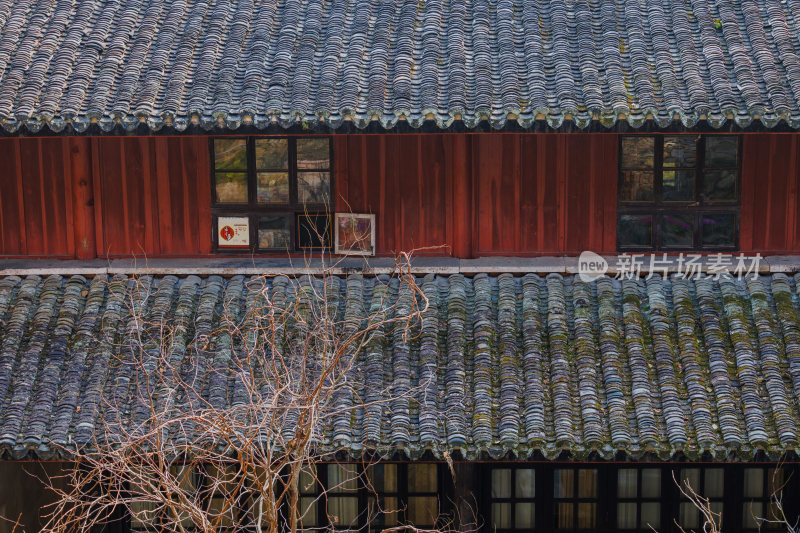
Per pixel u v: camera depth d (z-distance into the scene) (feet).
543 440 37.09
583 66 40.45
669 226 44.65
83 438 37.52
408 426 37.78
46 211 45.88
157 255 46.01
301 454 29.09
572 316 42.68
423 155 44.83
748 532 47.06
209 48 41.98
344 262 45.21
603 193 44.62
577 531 47.42
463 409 38.47
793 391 38.70
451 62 41.04
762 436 36.65
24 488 54.19
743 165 43.98
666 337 41.29
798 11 42.52
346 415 38.17
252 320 40.98
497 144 44.57
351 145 44.75
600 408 38.47
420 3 44.88
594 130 38.63
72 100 39.14
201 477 45.80
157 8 44.55
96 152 45.34
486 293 43.50
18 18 43.57
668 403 38.42
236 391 39.22
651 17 43.09
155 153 45.27
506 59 41.01
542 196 44.91
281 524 46.50
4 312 43.04
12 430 37.68
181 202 45.60
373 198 45.16
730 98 38.19
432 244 45.47
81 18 43.62
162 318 41.86
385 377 40.14
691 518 47.21
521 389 39.40
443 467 46.47
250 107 38.68
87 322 42.50
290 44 42.29
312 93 39.78
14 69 40.65
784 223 44.50
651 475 47.14
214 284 44.37
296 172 45.06
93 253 46.06
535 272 44.60
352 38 42.60
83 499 46.01
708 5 43.57
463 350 41.16
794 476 46.52
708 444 36.63
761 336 40.96
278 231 45.60
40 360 41.04
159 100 39.60
